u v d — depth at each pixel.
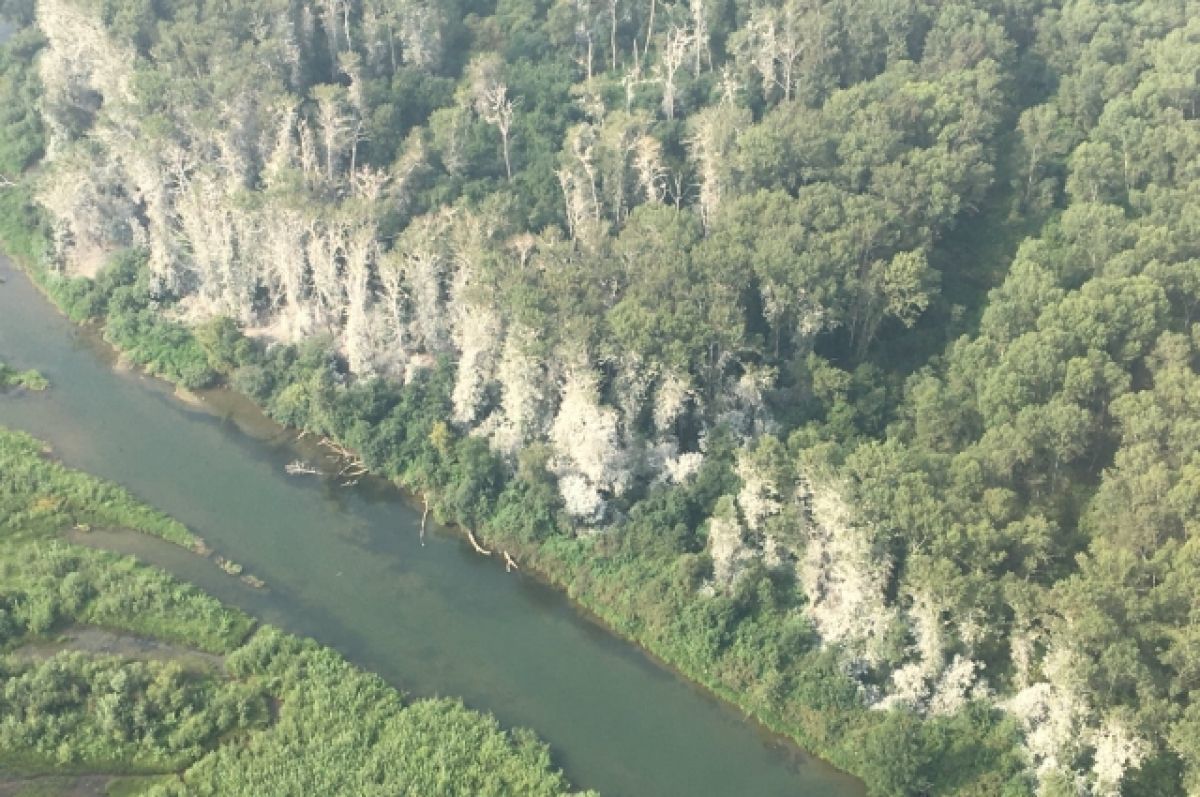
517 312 127.44
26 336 154.38
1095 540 106.94
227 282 149.25
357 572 124.12
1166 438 111.25
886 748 99.38
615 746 107.31
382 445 135.38
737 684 111.31
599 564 122.06
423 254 137.38
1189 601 97.62
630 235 135.75
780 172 143.50
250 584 121.44
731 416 128.00
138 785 99.25
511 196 149.12
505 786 101.06
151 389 147.25
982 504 108.25
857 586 108.12
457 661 114.75
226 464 137.00
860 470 110.62
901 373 134.75
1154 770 96.94
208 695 106.44
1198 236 132.50
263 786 98.06
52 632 112.00
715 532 115.69
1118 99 152.75
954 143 150.25
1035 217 151.62
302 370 142.38
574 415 124.44
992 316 126.69
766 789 104.31
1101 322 121.06
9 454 133.88
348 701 107.06
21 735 100.69
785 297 127.19
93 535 125.25
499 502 127.94
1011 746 101.81
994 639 106.88
